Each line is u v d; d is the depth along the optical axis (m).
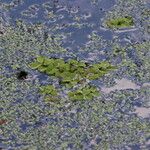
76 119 8.40
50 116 8.47
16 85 9.16
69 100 8.78
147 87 9.10
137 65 9.64
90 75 9.30
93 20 11.02
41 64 9.57
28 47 10.16
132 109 8.62
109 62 9.72
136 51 10.03
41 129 8.22
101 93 8.94
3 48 10.14
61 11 11.37
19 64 9.69
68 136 8.08
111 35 10.54
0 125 8.32
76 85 9.09
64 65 9.49
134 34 10.56
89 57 9.88
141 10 11.34
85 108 8.62
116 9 11.41
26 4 11.66
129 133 8.12
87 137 8.05
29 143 7.96
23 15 11.24
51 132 8.16
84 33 10.60
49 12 11.31
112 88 9.08
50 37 10.48
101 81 9.22
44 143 7.95
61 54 9.95
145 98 8.86
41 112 8.56
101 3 11.68
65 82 9.15
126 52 10.01
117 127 8.24
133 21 10.95
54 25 10.87
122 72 9.46
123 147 7.87
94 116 8.45
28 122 8.37
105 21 10.96
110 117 8.45
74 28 10.77
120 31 10.65
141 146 7.89
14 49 10.12
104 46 10.20
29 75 9.38
